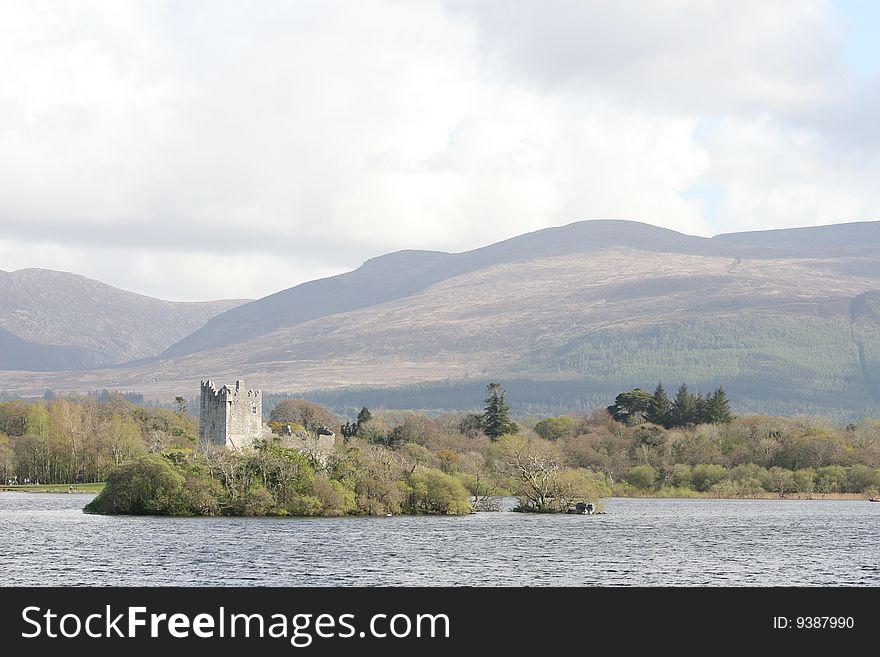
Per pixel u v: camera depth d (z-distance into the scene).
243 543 172.38
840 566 160.50
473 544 178.62
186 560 152.00
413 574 143.25
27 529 190.75
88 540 173.75
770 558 168.75
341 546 171.25
